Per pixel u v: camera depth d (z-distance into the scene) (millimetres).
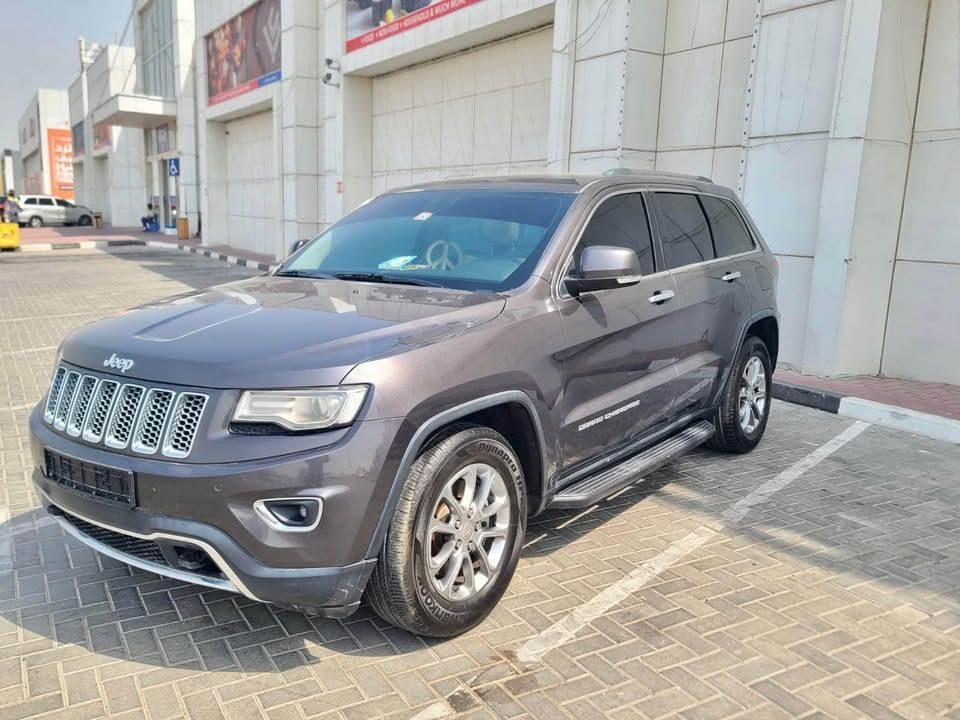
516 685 2926
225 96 26219
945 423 6395
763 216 8727
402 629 3289
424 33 14547
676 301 4516
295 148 20938
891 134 7816
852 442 6262
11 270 19719
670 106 10336
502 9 12445
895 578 3889
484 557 3264
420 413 2898
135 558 3010
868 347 8328
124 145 46969
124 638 3225
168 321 3311
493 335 3248
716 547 4191
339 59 17750
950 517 4715
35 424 3330
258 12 23109
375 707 2787
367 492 2771
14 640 3203
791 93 8297
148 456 2818
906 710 2840
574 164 11086
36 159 88438
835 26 7840
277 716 2730
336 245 4457
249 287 3926
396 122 17312
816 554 4137
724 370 5242
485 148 14570
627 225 4336
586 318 3756
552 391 3525
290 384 2750
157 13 37344
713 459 5723
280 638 3230
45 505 3336
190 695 2846
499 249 3883
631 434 4305
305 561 2742
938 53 7754
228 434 2736
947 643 3305
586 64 10680
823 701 2879
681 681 2975
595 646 3203
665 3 10219
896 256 8258
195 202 33312
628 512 4668
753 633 3332
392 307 3365
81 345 3260
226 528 2697
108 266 21047
